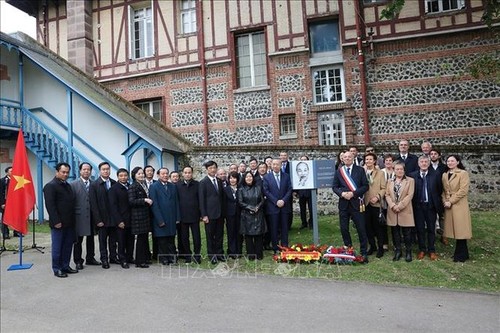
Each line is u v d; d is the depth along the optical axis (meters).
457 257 6.73
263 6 16.36
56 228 6.34
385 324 4.39
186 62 17.19
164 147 11.52
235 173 7.65
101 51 18.34
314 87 15.91
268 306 4.97
